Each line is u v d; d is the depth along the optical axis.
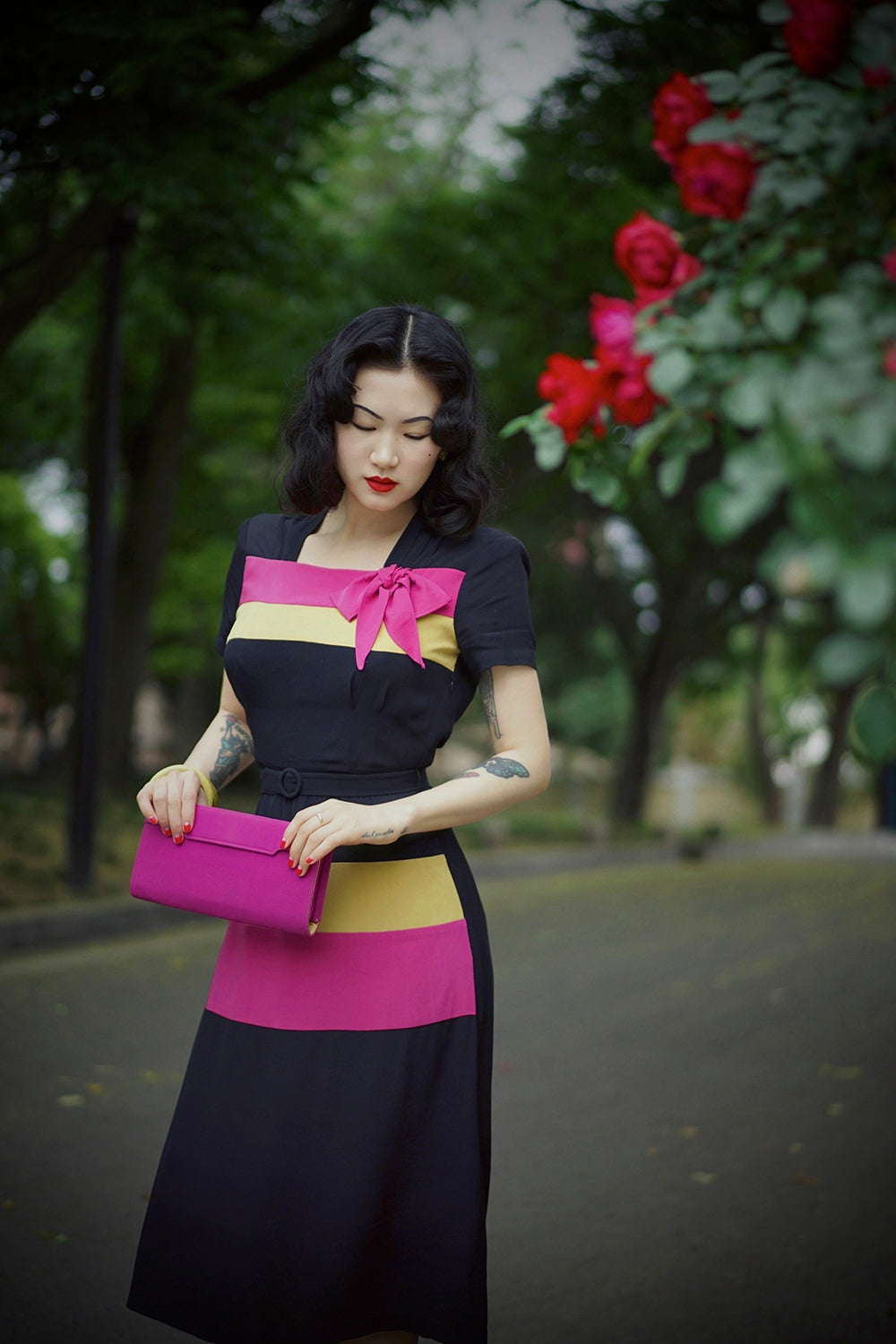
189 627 19.89
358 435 2.04
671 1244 3.53
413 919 2.07
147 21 6.19
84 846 9.59
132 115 6.64
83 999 6.82
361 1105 2.00
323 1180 1.98
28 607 23.55
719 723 48.91
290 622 2.10
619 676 40.69
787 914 11.42
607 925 10.52
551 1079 5.36
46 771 14.93
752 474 1.21
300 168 9.22
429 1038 2.06
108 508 9.65
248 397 15.65
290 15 8.85
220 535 18.39
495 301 14.16
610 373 1.78
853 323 1.26
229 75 6.95
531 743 2.13
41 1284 3.24
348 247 13.88
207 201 7.92
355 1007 2.04
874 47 1.56
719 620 22.72
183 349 13.70
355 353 2.02
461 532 2.13
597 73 9.34
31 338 15.23
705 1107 4.92
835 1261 3.40
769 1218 3.72
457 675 2.14
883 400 1.19
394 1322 2.03
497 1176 4.10
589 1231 3.62
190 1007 6.69
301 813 1.95
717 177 1.65
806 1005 7.01
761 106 1.67
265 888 1.97
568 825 19.16
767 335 1.54
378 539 2.17
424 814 2.01
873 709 1.19
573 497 20.86
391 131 16.55
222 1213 2.01
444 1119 2.06
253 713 2.14
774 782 33.97
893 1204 3.82
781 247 1.59
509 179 13.84
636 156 10.30
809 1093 5.11
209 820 2.03
